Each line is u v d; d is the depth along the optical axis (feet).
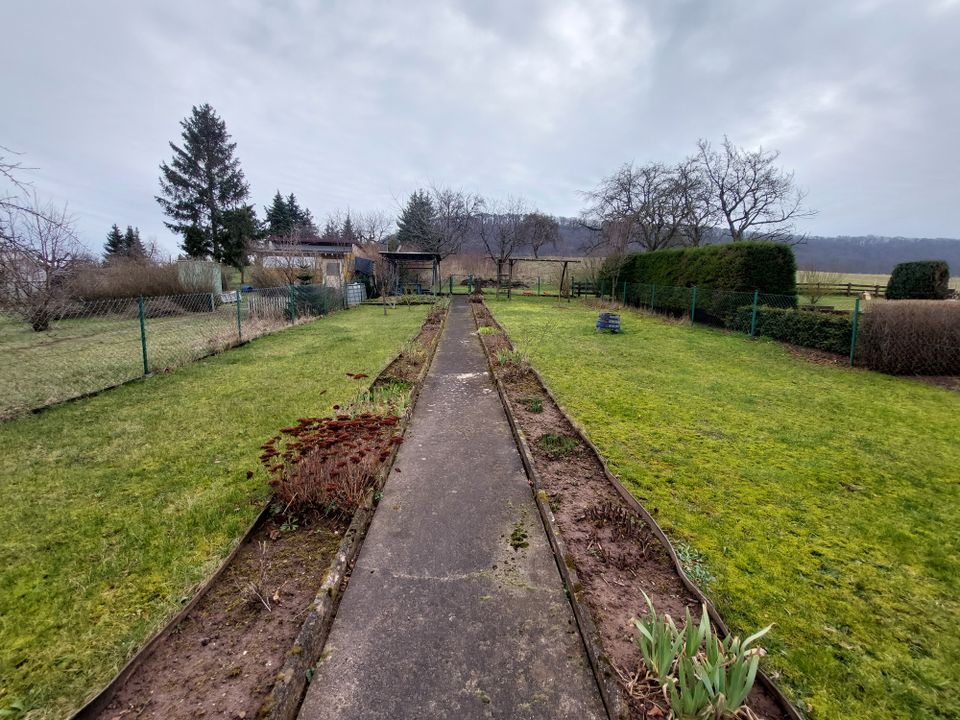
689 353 32.19
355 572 8.75
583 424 16.89
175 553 9.12
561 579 8.55
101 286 50.85
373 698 6.15
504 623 7.47
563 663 6.70
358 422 12.40
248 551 9.20
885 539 9.99
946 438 16.22
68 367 26.37
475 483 12.40
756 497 11.71
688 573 8.51
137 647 6.79
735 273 44.27
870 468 13.62
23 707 5.92
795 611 7.74
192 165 102.99
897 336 26.73
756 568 8.86
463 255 143.54
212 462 13.55
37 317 36.60
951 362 26.32
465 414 18.44
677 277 55.26
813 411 19.25
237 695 5.98
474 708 5.99
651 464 13.52
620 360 29.32
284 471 11.46
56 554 9.12
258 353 31.12
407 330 42.80
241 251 102.89
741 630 7.25
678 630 7.01
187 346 32.68
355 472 11.17
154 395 20.68
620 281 72.90
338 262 79.46
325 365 26.96
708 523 10.41
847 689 6.31
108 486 12.02
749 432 16.53
